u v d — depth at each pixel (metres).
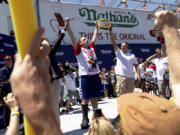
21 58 0.46
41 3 9.91
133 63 3.72
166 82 4.52
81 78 3.29
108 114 4.22
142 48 12.46
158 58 4.77
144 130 0.46
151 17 12.89
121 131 0.75
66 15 10.56
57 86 1.65
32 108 0.38
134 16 12.58
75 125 3.64
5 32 8.07
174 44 0.54
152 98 0.52
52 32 10.00
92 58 3.32
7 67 3.31
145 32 12.82
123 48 3.75
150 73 6.45
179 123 0.45
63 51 10.09
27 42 0.46
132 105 0.52
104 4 11.66
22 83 0.39
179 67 0.54
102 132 1.31
